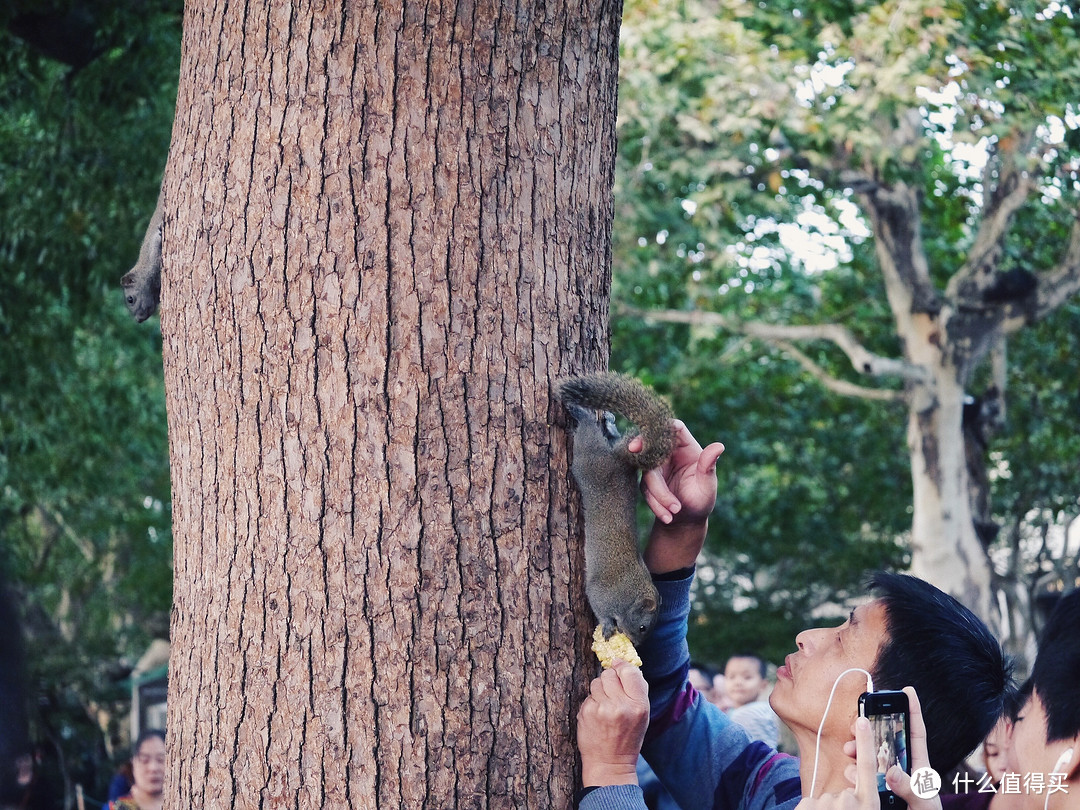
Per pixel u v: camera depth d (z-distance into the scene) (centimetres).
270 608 223
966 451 1206
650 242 1186
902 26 880
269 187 228
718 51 1002
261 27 231
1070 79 896
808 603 1681
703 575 1770
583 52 248
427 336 226
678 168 1052
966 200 1220
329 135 226
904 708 218
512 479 231
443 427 226
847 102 925
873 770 206
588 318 248
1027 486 1561
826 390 1582
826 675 243
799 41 1002
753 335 1205
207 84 238
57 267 870
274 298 226
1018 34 921
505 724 225
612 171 260
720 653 1605
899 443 1611
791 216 1252
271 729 221
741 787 270
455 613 223
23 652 150
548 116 240
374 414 223
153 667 1326
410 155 227
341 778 217
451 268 228
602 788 223
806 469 1655
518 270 234
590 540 243
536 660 230
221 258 230
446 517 224
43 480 1174
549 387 238
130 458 1327
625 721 226
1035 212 1214
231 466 228
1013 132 942
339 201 225
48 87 850
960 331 1133
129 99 821
